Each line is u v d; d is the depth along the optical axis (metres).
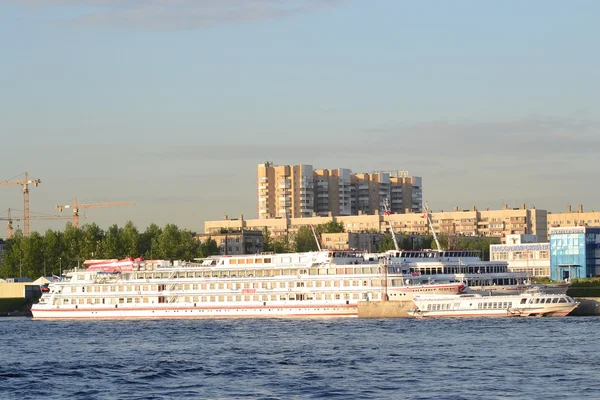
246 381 133.88
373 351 162.25
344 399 119.50
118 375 141.88
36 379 139.88
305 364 148.75
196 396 123.38
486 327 199.75
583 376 131.25
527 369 138.12
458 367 141.62
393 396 120.44
